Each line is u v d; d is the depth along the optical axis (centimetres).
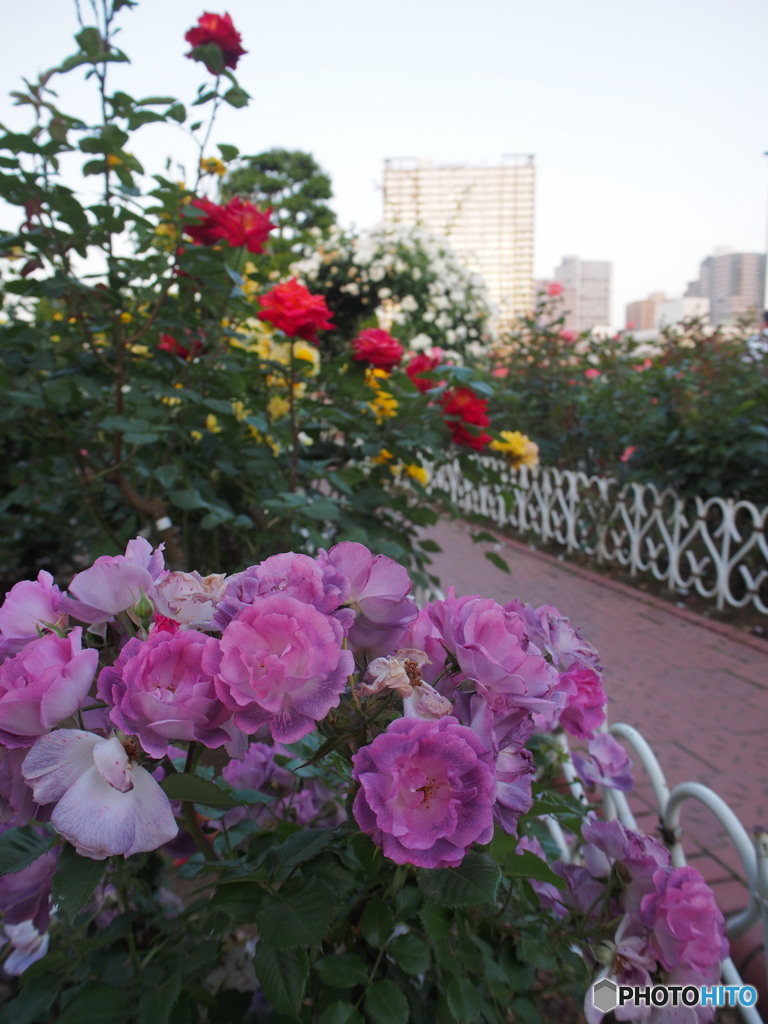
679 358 612
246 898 86
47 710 67
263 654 71
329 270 935
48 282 204
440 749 71
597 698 120
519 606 116
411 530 278
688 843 254
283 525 246
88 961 114
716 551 516
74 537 360
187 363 236
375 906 98
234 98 209
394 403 254
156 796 69
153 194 205
